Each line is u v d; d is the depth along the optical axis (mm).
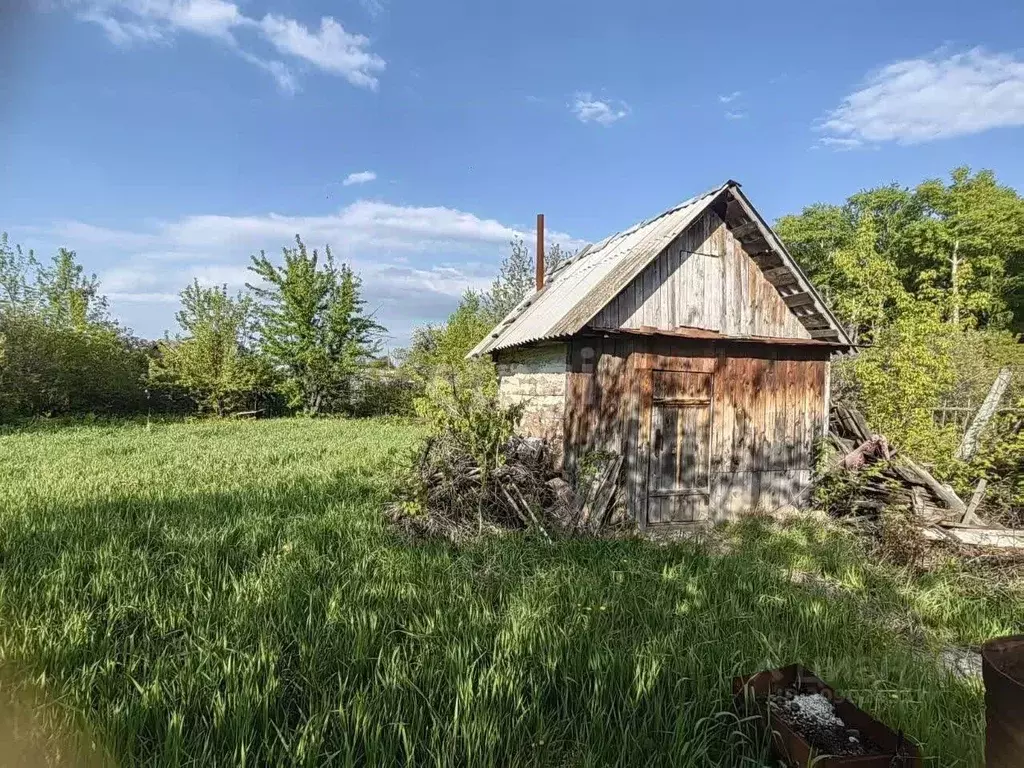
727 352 9484
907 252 36719
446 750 2732
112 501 7609
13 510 6992
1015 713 2422
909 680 3682
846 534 7934
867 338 11914
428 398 8086
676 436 9164
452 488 6977
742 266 9602
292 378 26750
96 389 22734
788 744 2717
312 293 26344
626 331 8539
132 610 4238
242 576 5016
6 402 20344
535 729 3016
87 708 2941
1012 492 8242
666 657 3623
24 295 22328
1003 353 14062
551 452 8750
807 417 10109
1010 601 5645
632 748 2852
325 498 8320
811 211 42656
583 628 4023
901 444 9930
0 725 2719
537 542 6504
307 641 3756
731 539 7965
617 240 11680
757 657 3797
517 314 12438
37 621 3877
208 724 2906
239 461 11805
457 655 3533
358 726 2840
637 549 6605
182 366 24094
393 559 5547
